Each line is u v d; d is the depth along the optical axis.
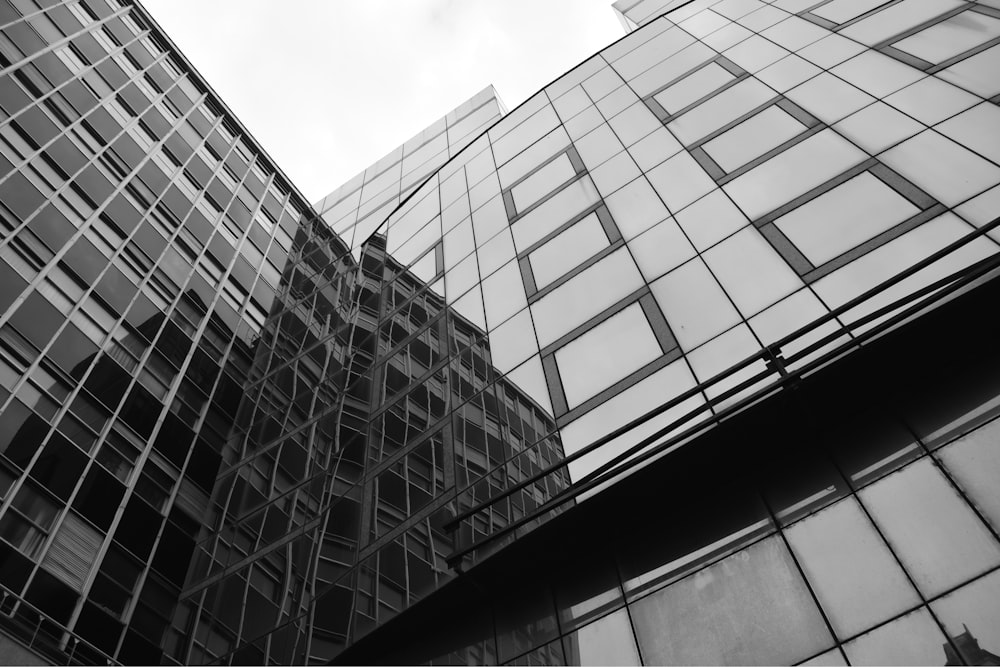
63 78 34.22
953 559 10.82
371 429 24.53
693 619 12.62
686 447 14.47
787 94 22.92
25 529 20.12
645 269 20.06
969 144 16.88
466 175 33.72
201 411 30.03
